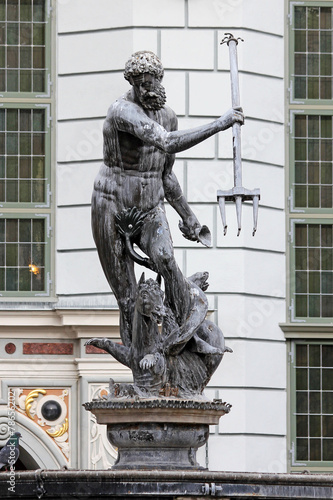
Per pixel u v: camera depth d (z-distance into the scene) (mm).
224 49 21516
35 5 22141
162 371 9484
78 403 20594
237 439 20859
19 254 21719
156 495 8656
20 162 21938
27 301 21312
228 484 8719
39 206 21828
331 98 22453
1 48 22109
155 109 9781
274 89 22047
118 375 20516
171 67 21391
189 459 9523
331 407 21859
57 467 20484
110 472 8719
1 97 22016
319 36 22484
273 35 22125
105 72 21484
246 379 21078
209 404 9406
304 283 22062
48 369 20719
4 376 20625
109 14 21547
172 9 21469
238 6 21656
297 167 22297
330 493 8984
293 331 21750
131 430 9406
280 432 21422
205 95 21422
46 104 22000
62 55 21859
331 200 22359
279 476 8812
